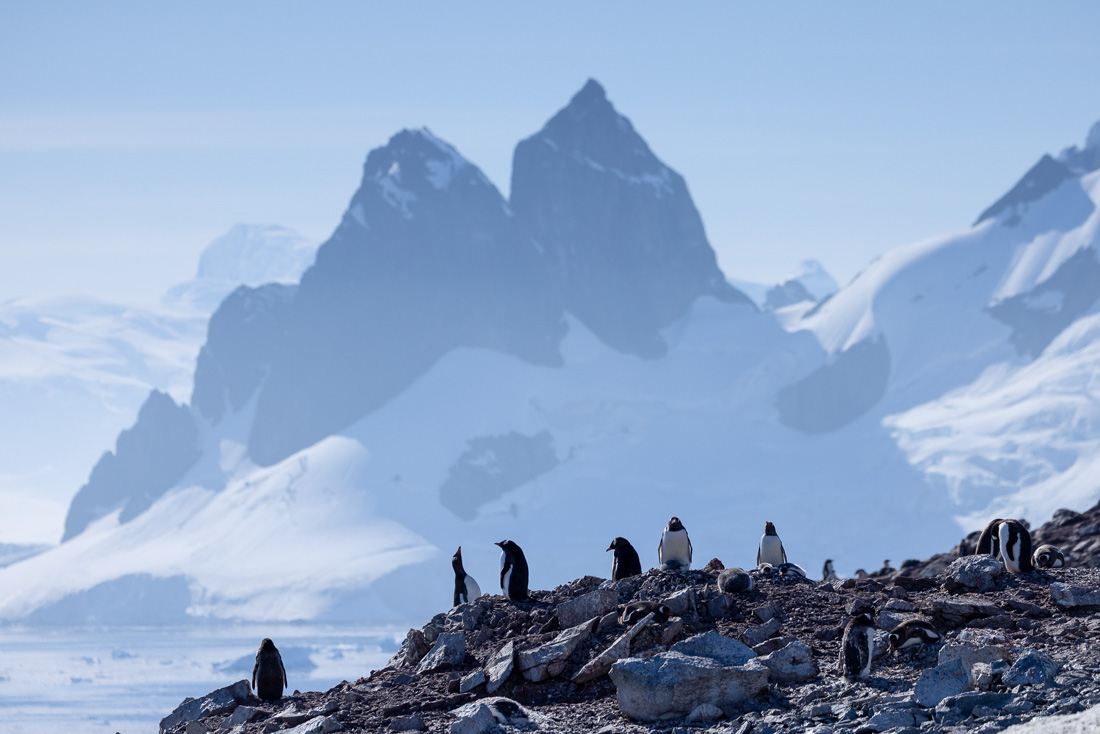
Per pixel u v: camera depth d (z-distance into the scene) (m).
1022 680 53.56
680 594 71.38
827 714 54.69
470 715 58.59
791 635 67.56
